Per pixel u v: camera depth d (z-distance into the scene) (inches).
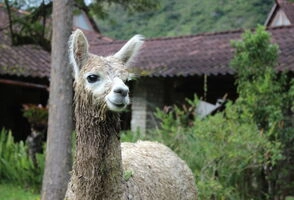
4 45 530.3
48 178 273.7
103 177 138.2
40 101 584.7
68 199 144.5
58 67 273.3
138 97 494.9
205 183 258.8
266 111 280.5
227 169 276.2
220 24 938.1
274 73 298.5
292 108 290.8
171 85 508.7
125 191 144.9
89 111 138.7
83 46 144.9
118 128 141.1
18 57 519.2
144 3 386.6
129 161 165.8
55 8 275.6
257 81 287.9
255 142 267.4
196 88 492.7
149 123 490.3
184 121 316.8
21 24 409.7
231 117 282.4
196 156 282.2
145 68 470.6
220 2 994.1
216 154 268.2
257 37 291.4
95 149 137.9
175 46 549.0
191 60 480.4
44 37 418.3
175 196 178.4
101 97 136.2
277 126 283.4
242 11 951.0
